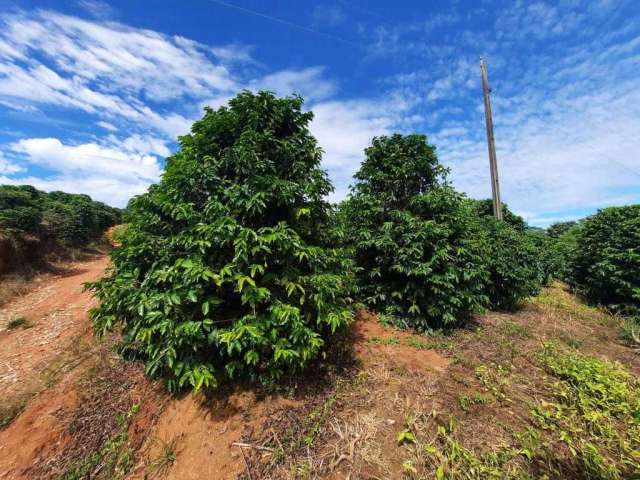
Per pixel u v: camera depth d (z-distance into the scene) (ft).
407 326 14.75
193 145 9.94
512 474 6.43
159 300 7.95
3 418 10.02
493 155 29.07
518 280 19.84
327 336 12.30
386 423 8.26
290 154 9.91
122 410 10.20
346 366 11.20
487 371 10.89
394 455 7.18
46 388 11.46
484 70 30.17
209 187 9.07
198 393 9.52
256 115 9.43
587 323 18.34
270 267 9.39
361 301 15.88
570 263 25.71
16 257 28.40
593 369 10.57
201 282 8.25
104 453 8.79
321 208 10.75
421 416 8.43
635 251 20.17
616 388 9.26
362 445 7.52
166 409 9.64
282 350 8.27
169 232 9.55
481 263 15.46
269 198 9.04
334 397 9.45
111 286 8.91
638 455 6.77
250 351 8.27
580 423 8.00
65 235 38.17
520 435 7.47
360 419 8.41
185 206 8.62
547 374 10.87
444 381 10.30
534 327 16.67
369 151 16.11
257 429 8.29
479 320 17.22
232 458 7.58
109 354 13.14
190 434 8.47
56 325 18.20
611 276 20.66
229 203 8.85
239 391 9.48
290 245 8.70
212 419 8.69
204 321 7.98
